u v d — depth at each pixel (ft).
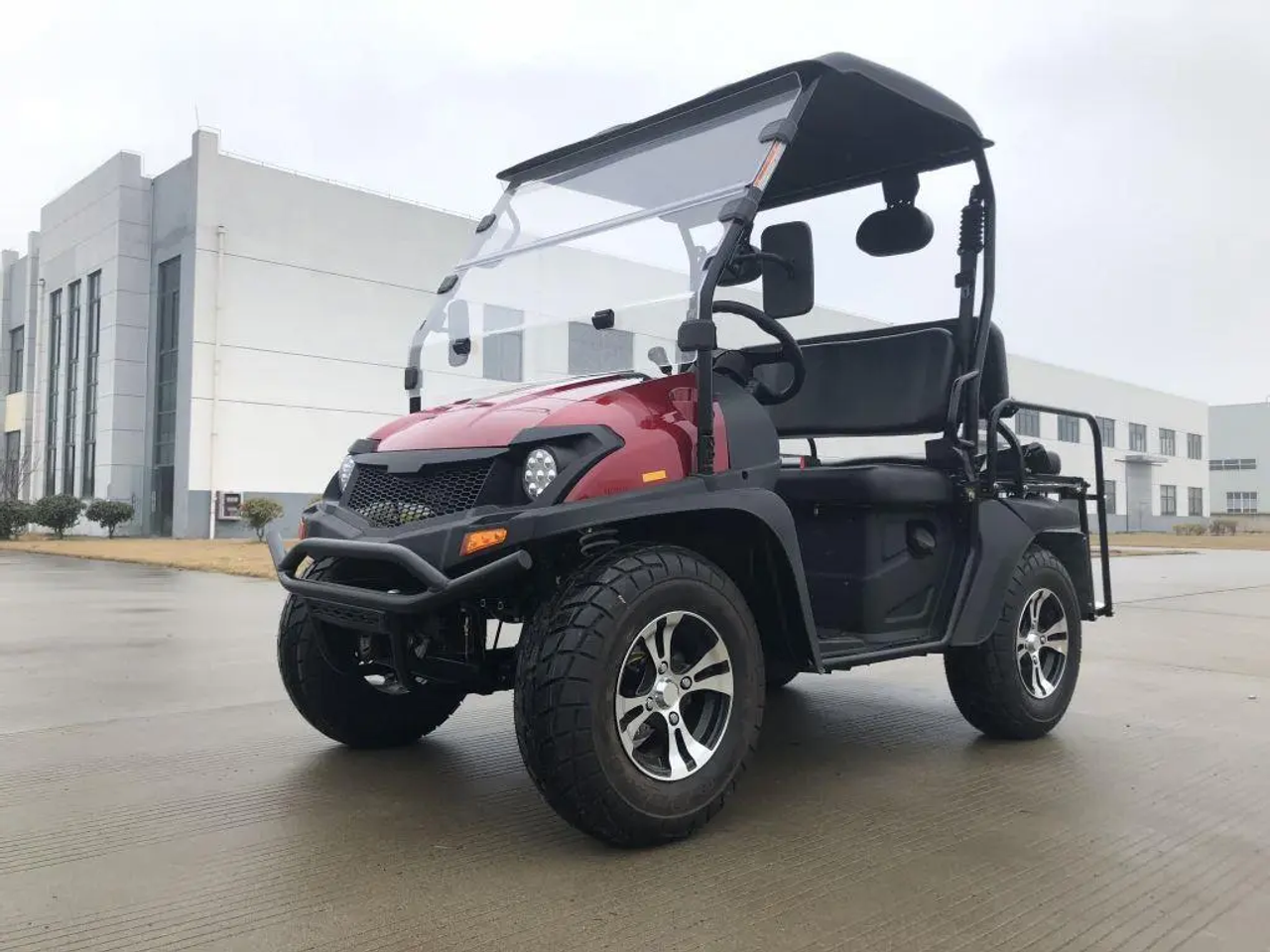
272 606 32.04
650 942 7.36
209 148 80.02
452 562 9.22
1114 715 15.69
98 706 16.06
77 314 97.40
